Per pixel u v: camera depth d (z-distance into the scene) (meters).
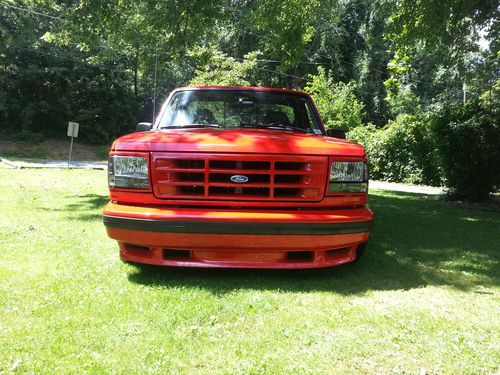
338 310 3.17
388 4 11.30
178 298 3.35
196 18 11.01
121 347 2.57
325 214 3.68
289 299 3.38
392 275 4.06
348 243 3.77
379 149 18.41
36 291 3.44
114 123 33.44
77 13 11.02
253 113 4.98
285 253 3.72
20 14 27.84
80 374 2.28
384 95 36.50
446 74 19.05
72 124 19.00
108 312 3.06
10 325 2.82
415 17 10.37
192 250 3.66
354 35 36.66
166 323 2.90
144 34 13.66
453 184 10.71
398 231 6.28
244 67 27.47
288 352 2.55
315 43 36.19
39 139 30.64
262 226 3.51
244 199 3.66
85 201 8.56
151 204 3.71
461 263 4.53
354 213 3.80
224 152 3.60
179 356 2.48
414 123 17.31
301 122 5.07
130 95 35.03
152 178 3.67
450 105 11.41
